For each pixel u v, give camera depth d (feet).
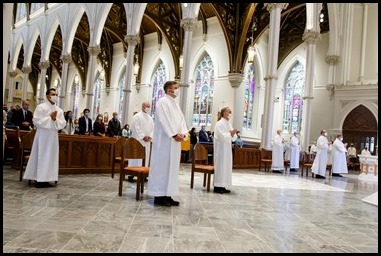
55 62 109.91
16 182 21.18
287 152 53.21
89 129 36.24
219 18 63.21
